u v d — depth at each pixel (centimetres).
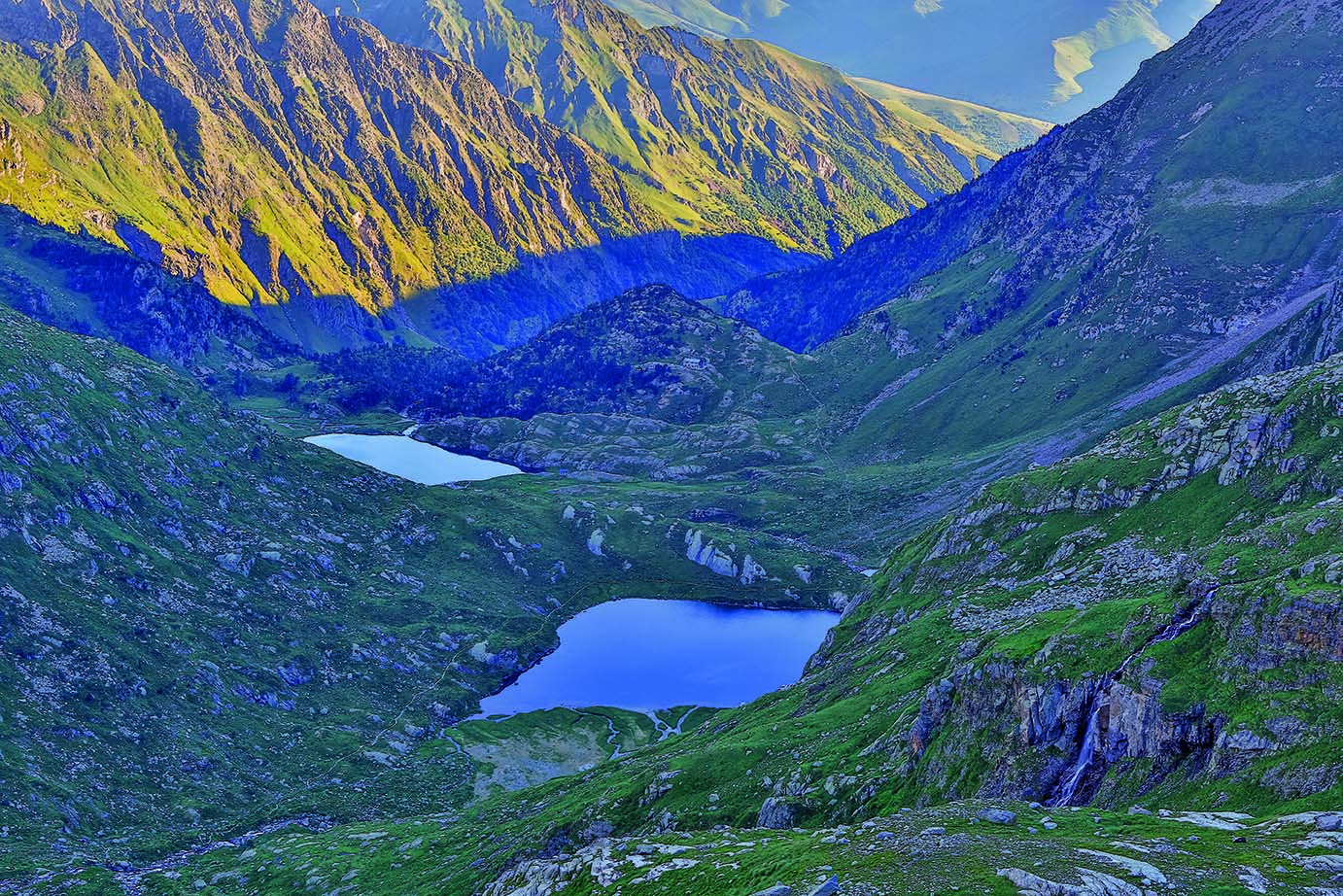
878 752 12456
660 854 9338
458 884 14500
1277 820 6550
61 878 15800
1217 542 13688
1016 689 10269
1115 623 10306
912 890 6188
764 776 13662
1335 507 11319
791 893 6575
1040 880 5944
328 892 15600
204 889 16088
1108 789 8869
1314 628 8294
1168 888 5694
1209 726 8419
